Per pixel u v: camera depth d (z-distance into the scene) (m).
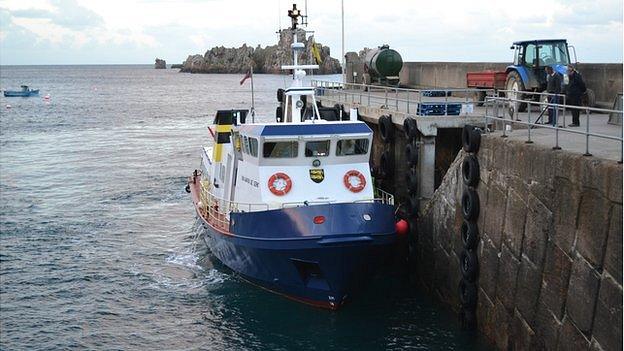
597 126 19.25
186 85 188.62
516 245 14.94
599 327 11.63
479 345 16.78
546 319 13.55
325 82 38.56
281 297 20.70
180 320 19.28
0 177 42.06
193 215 31.58
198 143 59.09
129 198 35.47
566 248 12.86
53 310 20.12
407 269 21.77
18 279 22.73
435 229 19.69
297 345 17.52
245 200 21.14
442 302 19.28
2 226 29.59
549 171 13.56
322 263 18.58
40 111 97.56
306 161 20.31
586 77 23.92
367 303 19.89
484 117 20.28
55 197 35.91
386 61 35.94
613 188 11.30
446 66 34.44
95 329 18.80
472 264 17.02
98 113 94.56
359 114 27.81
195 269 23.53
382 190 23.11
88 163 47.59
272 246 19.03
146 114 93.00
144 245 26.66
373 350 17.03
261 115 80.12
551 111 19.67
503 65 29.62
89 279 22.70
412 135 21.42
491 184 16.34
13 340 18.12
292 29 23.05
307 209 18.59
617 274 11.16
